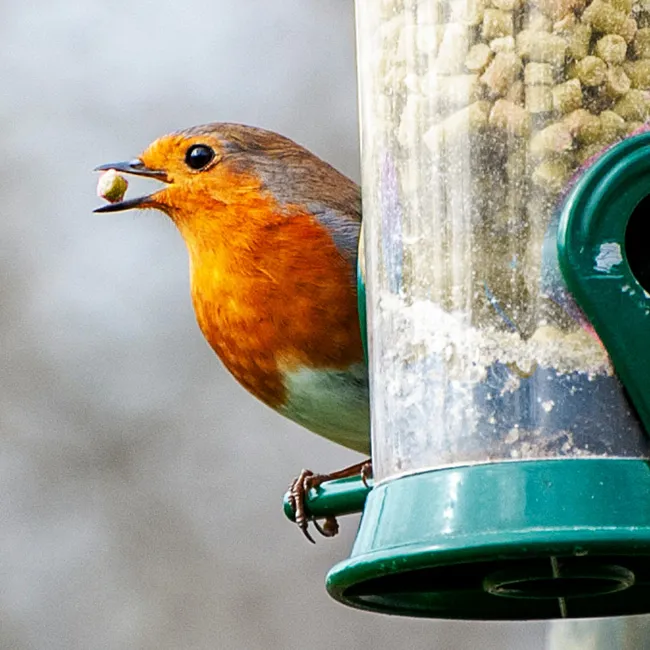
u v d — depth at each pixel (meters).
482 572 10.07
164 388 20.80
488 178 9.77
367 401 12.15
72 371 20.78
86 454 20.39
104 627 19.53
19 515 20.06
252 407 20.70
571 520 8.99
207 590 19.62
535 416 9.48
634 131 9.64
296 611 19.47
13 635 19.38
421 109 10.02
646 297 9.37
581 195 9.48
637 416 9.38
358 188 12.49
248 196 12.22
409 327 9.89
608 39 9.70
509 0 9.82
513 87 9.77
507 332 9.59
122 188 12.73
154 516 20.06
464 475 9.37
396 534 9.27
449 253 9.80
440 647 18.52
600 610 10.27
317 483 11.66
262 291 12.08
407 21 10.17
